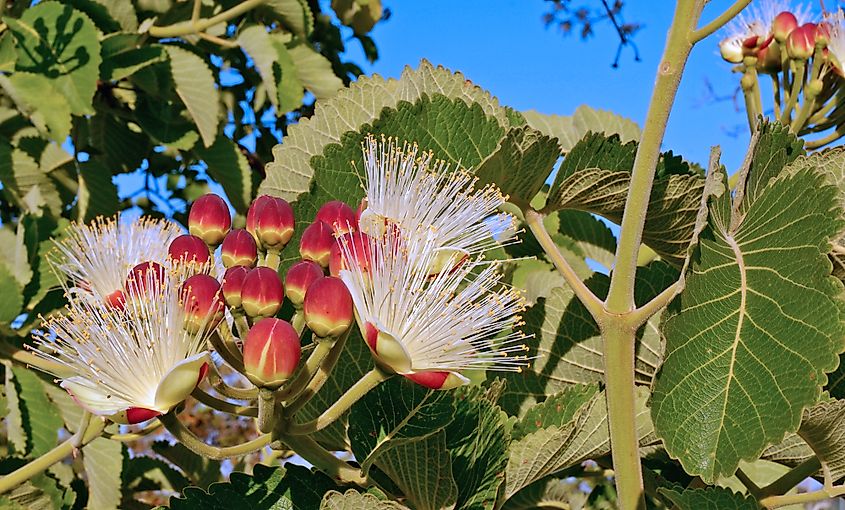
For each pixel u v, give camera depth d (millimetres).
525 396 2287
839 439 1693
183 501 1768
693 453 1452
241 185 4566
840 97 3047
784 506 1988
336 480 1834
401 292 1697
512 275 2791
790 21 3115
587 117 3336
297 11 4949
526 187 2025
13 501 2730
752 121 3170
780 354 1465
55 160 4211
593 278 2262
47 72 3740
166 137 4461
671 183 1987
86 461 3344
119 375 1649
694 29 1573
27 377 3172
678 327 1499
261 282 1698
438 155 2125
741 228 1643
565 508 2492
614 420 1633
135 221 2100
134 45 4129
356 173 2104
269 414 1582
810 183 1560
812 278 1478
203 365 1606
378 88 2402
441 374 1653
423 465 1828
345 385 2008
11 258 3416
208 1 4746
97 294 1932
